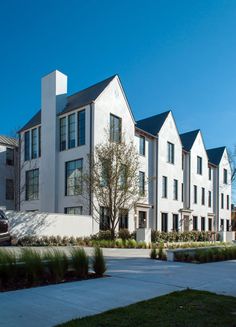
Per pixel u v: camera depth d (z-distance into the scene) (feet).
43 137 100.01
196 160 136.87
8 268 27.43
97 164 80.89
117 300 22.85
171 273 35.60
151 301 22.25
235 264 46.24
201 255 48.96
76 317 18.75
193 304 21.44
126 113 97.91
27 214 72.33
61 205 92.68
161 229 110.93
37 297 23.41
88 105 89.10
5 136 118.52
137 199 85.87
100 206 83.87
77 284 28.09
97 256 32.96
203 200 141.08
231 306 21.09
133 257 52.24
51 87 99.66
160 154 113.29
